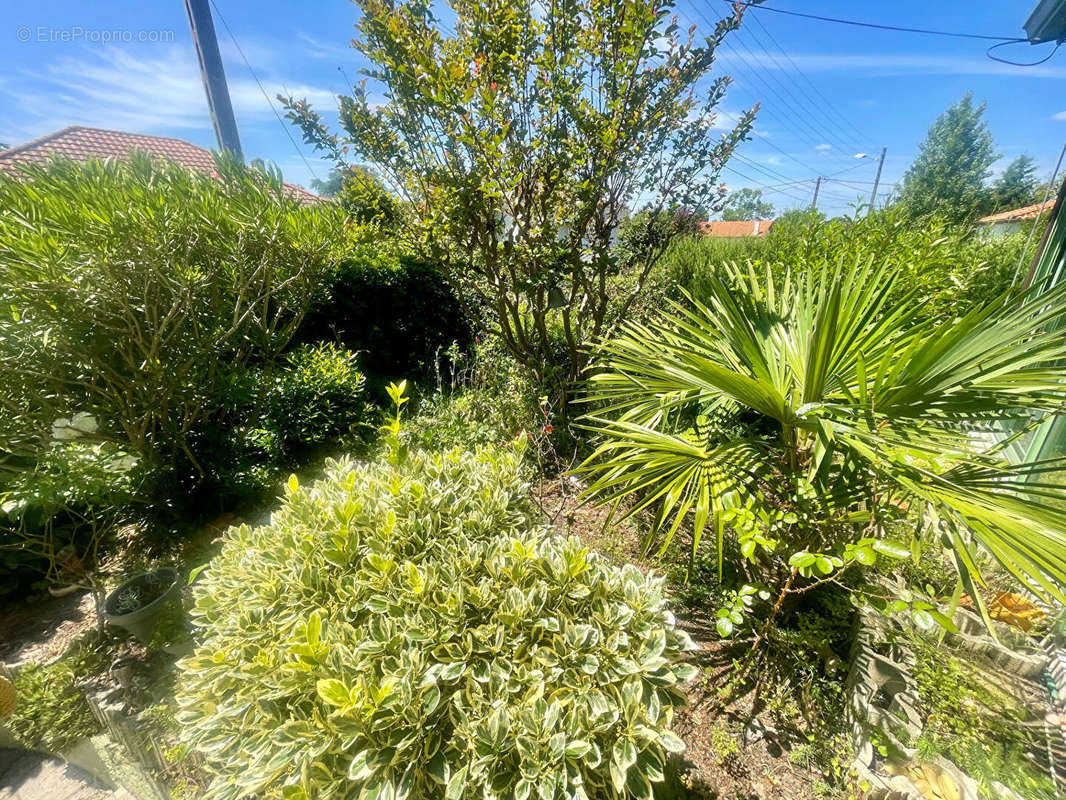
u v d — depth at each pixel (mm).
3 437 2328
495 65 3266
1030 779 1486
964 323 1491
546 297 4660
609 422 2213
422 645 1357
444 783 1120
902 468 1530
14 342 2248
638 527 3033
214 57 6152
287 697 1302
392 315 6418
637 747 1204
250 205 2920
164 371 2896
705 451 2010
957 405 1560
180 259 2814
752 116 3930
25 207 2293
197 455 3383
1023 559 1200
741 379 1765
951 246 4664
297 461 3953
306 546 1693
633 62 3162
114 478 2648
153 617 2342
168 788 1665
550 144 3680
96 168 2621
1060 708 1728
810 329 2004
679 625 2328
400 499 1887
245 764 1273
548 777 1068
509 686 1284
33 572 2799
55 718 2023
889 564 2203
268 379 3730
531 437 3785
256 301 3260
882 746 1656
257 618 1547
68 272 2264
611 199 4094
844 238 4957
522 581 1575
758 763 1736
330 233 3430
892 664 1817
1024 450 3119
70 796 1784
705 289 4715
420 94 3396
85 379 2693
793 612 2266
